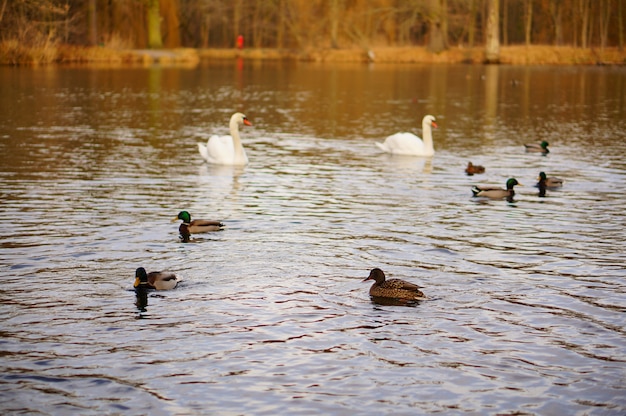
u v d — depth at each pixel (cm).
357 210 1852
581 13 9119
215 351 1077
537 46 9231
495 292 1301
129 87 5175
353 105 4331
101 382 992
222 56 9738
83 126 3272
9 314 1189
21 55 6725
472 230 1684
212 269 1398
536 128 3428
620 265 1446
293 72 7100
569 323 1177
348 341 1110
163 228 1662
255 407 937
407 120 3697
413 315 1201
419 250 1528
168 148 2752
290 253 1496
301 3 9575
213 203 1900
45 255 1463
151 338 1115
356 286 1323
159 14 9212
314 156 2638
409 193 2055
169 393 967
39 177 2184
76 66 6969
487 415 923
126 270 1387
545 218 1798
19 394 960
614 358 1066
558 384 996
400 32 9694
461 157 2656
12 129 3139
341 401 952
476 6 9319
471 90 5306
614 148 2852
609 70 7406
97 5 8575
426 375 1016
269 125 3466
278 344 1099
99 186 2078
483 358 1064
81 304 1231
